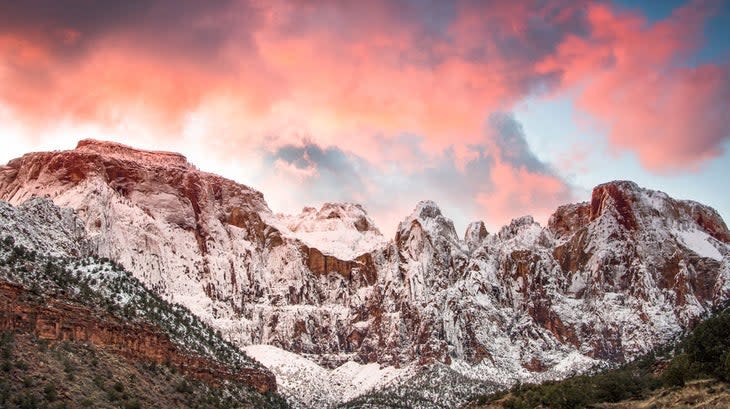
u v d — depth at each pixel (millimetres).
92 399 189125
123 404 196500
